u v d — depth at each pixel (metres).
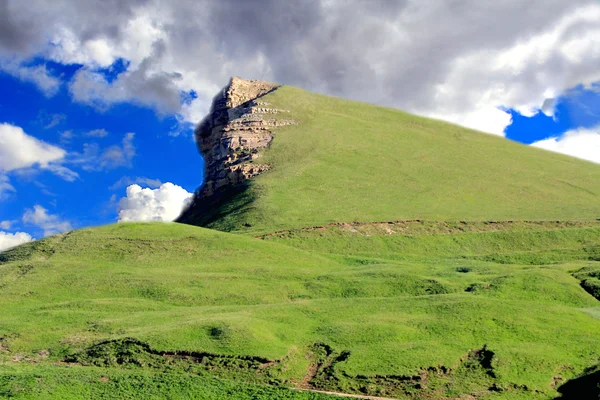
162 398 39.84
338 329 50.44
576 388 41.19
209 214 121.50
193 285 65.44
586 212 118.25
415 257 89.69
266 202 111.56
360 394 41.22
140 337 48.09
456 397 40.53
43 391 39.59
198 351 46.06
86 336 50.75
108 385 41.47
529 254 90.19
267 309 56.44
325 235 96.81
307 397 40.31
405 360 44.09
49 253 77.75
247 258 77.94
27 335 51.44
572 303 60.78
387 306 56.78
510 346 46.50
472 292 62.66
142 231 85.44
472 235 102.62
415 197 120.44
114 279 66.94
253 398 40.12
